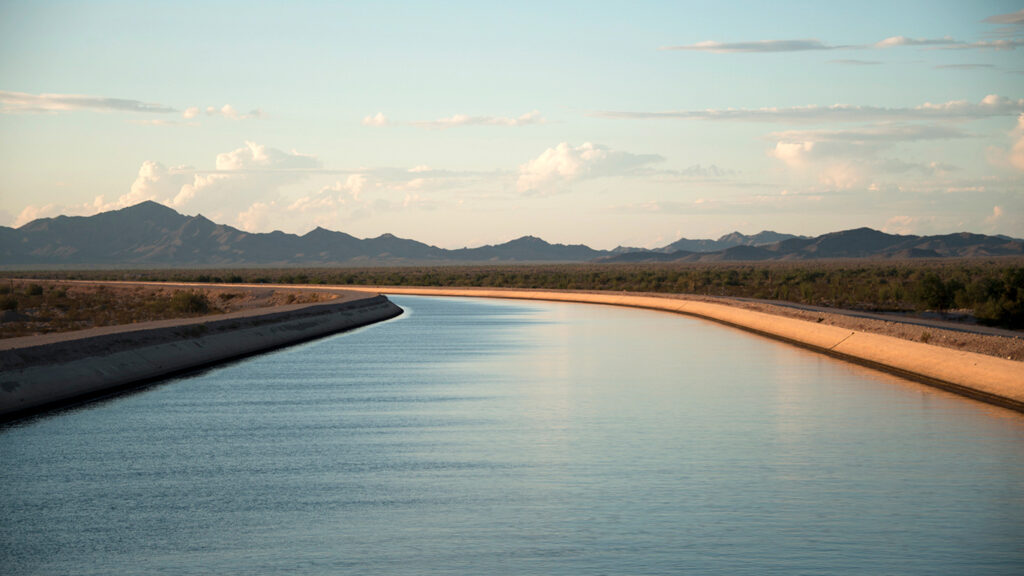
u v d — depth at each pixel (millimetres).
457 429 21641
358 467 17469
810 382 30984
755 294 109625
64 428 21891
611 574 11375
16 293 117062
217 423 22578
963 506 14555
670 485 15953
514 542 12672
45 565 11789
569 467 17406
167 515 14117
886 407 25234
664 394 27844
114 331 36781
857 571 11484
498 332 56188
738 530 13219
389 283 175250
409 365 36688
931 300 74188
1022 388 26188
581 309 87438
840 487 15797
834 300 92875
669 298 90562
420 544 12602
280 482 16250
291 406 25484
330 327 58531
